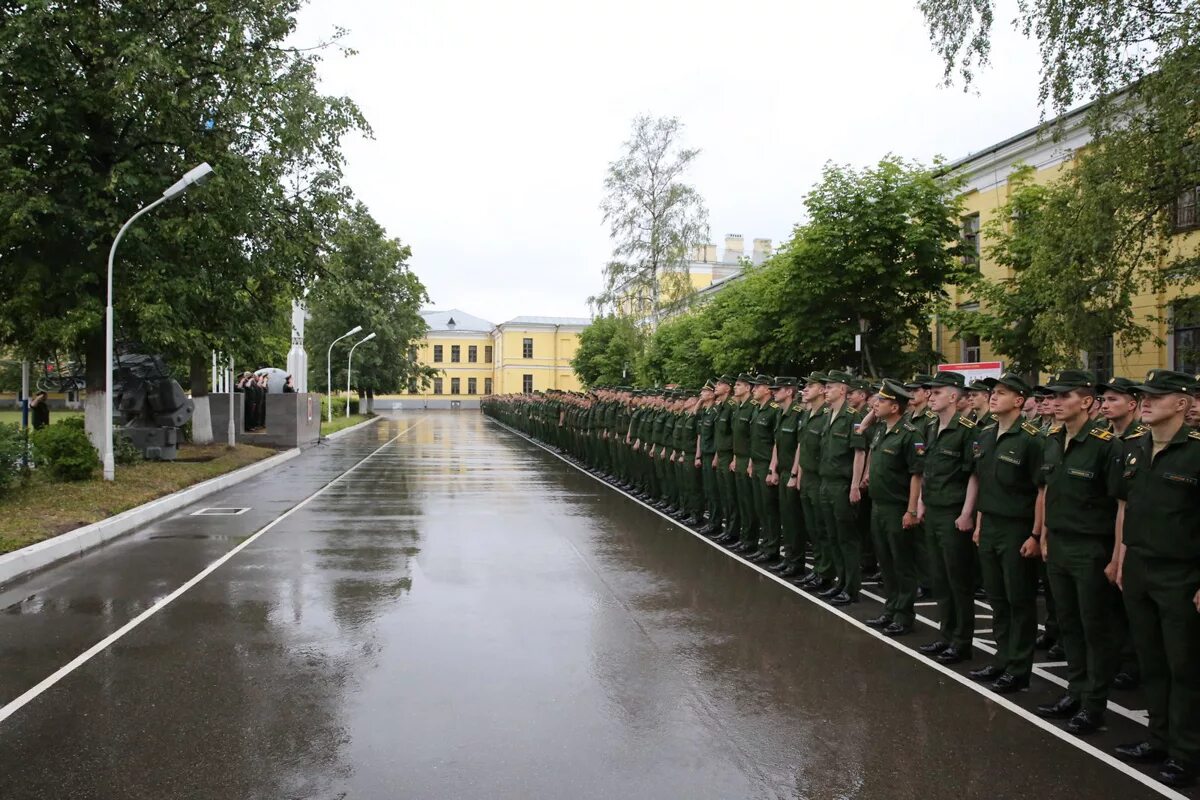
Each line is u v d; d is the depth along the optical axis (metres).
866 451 7.32
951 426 6.05
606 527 11.59
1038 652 6.44
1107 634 4.72
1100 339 11.35
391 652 5.86
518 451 26.78
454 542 10.26
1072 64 10.80
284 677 5.34
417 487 16.47
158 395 18.33
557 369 81.81
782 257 19.69
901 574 6.66
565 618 6.84
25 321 14.34
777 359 19.47
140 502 12.55
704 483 11.30
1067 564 4.82
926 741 4.53
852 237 16.48
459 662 5.66
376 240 44.34
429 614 6.88
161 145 15.62
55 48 13.54
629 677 5.44
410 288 55.19
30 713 4.75
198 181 15.11
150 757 4.18
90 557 9.25
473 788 3.88
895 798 3.88
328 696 5.01
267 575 8.34
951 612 6.07
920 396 6.80
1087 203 10.60
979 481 5.65
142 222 14.91
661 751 4.33
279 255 17.59
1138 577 4.31
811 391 8.13
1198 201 12.28
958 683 5.48
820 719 4.81
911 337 18.06
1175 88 9.77
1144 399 4.33
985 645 6.48
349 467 20.91
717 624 6.77
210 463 18.33
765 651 6.07
